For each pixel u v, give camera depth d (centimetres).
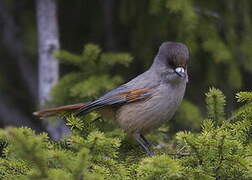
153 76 1076
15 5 1644
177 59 1054
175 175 730
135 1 1364
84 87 1150
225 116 999
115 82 1174
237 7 1352
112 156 784
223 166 769
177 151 938
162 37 1364
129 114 1073
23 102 1670
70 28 1555
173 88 1069
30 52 1616
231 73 1334
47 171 683
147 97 1062
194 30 1296
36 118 1644
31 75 1675
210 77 1384
